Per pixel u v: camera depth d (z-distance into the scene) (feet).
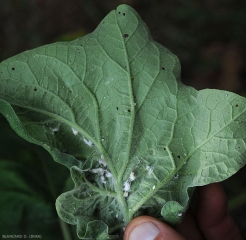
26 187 1.47
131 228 1.21
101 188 1.21
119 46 1.21
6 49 1.97
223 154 1.20
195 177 1.21
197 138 1.21
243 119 1.19
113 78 1.21
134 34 1.21
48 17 2.00
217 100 1.20
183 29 2.02
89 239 1.19
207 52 1.99
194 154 1.22
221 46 1.99
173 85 1.21
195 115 1.21
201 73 1.98
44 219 1.48
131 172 1.22
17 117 1.14
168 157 1.22
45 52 1.20
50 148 1.17
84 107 1.21
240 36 1.99
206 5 2.01
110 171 1.22
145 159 1.22
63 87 1.20
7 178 1.47
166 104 1.21
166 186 1.22
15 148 1.49
